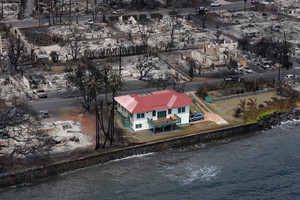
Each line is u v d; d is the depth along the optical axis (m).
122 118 195.75
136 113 185.88
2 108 192.12
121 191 155.62
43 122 191.12
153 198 152.75
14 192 153.12
